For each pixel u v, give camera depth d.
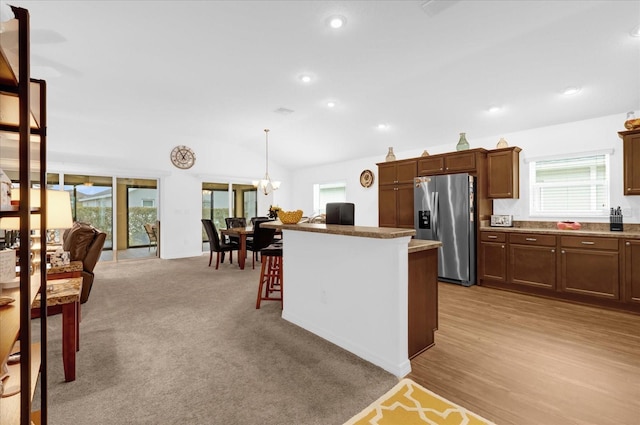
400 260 2.06
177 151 6.79
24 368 1.04
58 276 2.46
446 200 4.51
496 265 4.21
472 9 2.47
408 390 1.85
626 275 3.24
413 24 2.67
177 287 4.23
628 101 3.56
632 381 1.94
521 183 4.50
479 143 5.01
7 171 1.94
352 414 1.64
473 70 3.50
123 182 7.00
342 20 2.62
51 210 2.10
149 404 1.71
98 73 3.67
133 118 5.54
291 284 2.97
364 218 6.90
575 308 3.38
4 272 1.04
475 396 1.79
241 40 2.93
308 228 2.52
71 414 1.62
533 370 2.08
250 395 1.80
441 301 3.64
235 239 6.12
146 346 2.42
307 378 1.98
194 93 4.30
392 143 5.88
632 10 2.46
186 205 6.94
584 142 4.01
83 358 2.22
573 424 1.56
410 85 3.97
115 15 2.54
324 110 5.00
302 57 3.26
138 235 7.25
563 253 3.63
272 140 7.00
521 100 3.91
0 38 0.96
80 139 5.70
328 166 7.71
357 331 2.32
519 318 3.06
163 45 3.02
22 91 1.02
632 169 3.39
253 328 2.80
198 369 2.08
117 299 3.68
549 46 2.98
